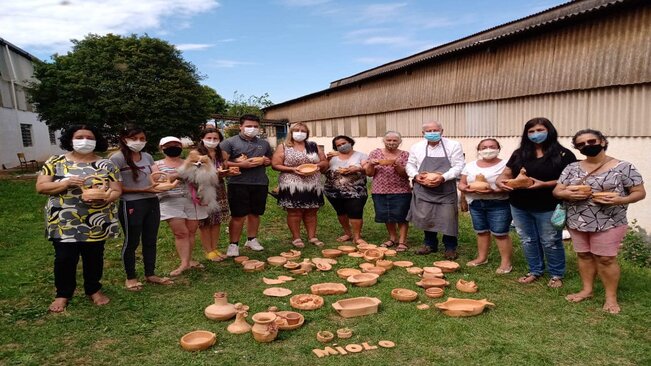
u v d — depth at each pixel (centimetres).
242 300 469
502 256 559
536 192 489
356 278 521
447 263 579
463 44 1355
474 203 567
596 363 341
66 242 421
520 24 1170
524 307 446
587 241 440
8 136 2172
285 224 869
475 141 1055
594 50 751
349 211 687
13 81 2233
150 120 2109
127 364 342
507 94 938
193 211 557
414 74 1305
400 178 653
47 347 365
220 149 604
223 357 351
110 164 446
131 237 491
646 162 684
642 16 677
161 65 2214
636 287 495
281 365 340
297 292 496
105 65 2044
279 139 2839
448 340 377
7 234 792
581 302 454
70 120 2014
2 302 465
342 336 380
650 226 682
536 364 339
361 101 1673
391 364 341
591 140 416
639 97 687
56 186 408
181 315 429
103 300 457
